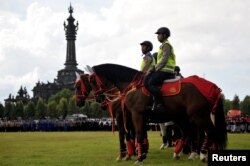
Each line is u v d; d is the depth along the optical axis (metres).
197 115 14.37
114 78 17.00
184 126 16.41
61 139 33.59
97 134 46.03
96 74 17.41
